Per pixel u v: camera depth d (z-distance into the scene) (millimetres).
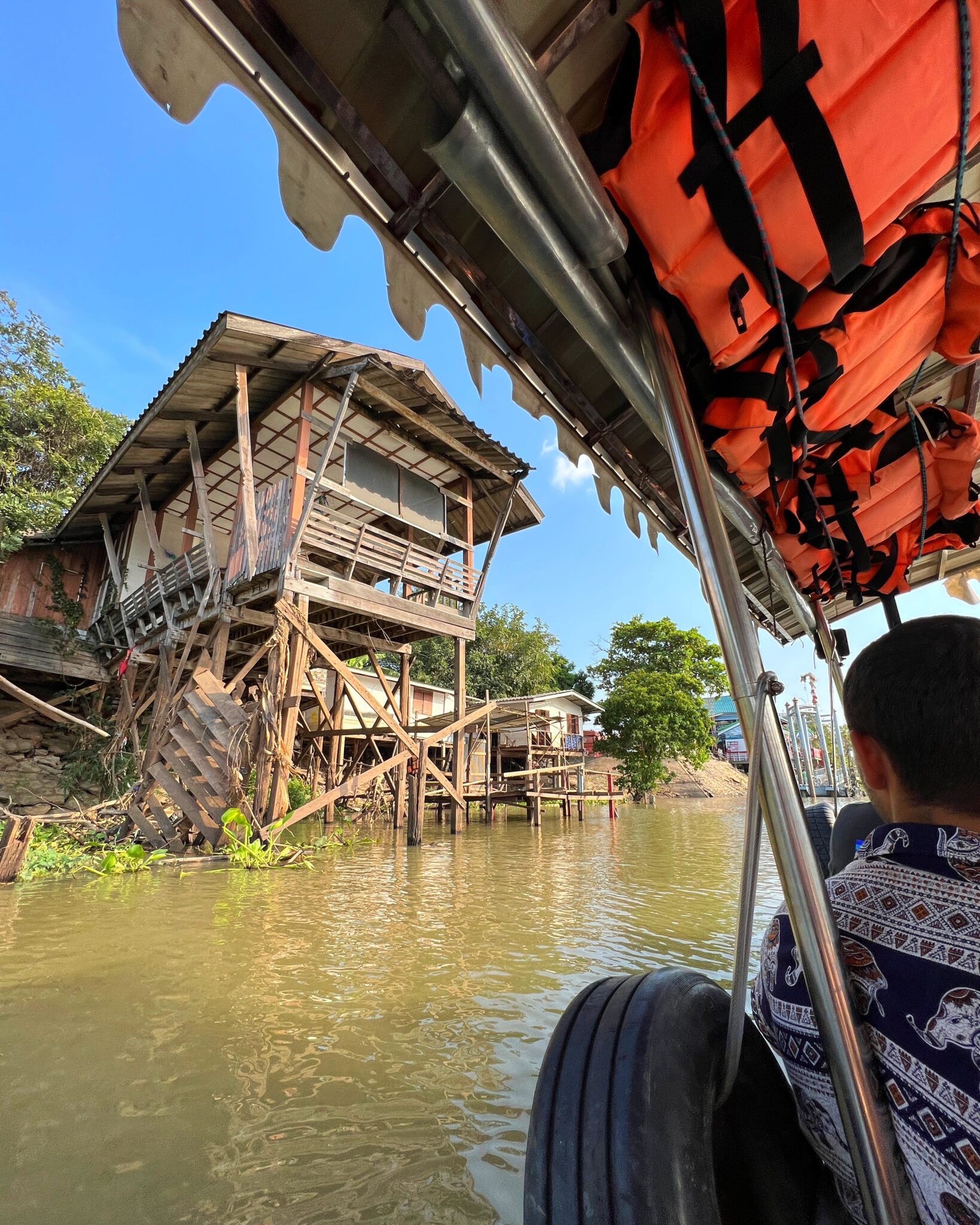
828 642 2799
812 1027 845
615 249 1137
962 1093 670
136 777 12086
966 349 1479
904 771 854
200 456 11414
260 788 8297
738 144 985
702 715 26562
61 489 16062
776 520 2088
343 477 11289
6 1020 2930
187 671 12734
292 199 1219
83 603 14883
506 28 867
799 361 1350
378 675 12820
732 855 9375
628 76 1066
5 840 6398
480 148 979
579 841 11422
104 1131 2053
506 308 1569
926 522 2219
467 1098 2266
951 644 854
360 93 1150
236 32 1039
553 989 3383
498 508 14016
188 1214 1665
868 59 920
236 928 4602
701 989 1011
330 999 3205
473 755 22797
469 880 6848
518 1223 1646
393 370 9578
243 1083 2369
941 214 1333
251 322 8523
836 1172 871
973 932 720
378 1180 1817
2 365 16469
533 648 29828
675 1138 773
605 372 1845
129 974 3566
